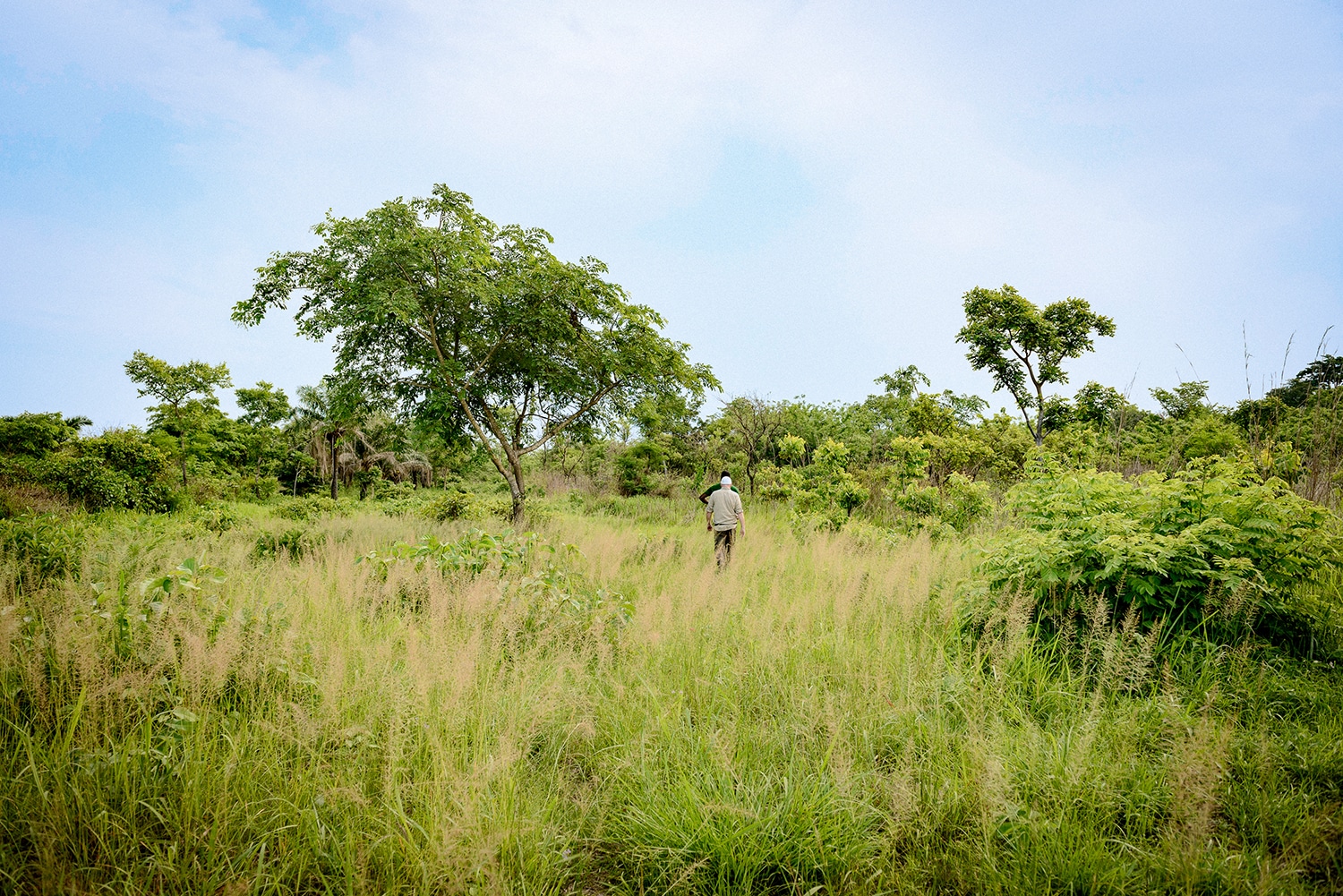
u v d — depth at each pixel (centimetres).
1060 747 301
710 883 241
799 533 1215
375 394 1536
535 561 673
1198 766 241
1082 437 1503
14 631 315
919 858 250
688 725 343
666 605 495
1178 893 220
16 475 1584
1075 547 467
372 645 400
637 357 1633
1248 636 415
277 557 844
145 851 241
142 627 342
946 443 1603
